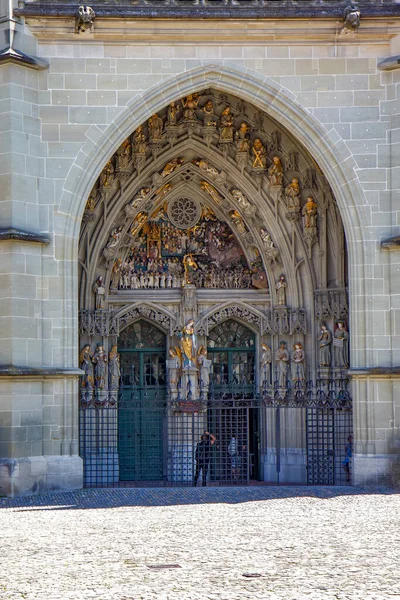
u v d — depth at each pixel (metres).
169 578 16.42
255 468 35.84
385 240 30.55
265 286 35.94
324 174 31.48
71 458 29.50
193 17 30.38
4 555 18.58
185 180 35.97
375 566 17.33
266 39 31.00
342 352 34.41
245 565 17.47
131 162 34.28
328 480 32.34
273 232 35.25
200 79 30.86
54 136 30.17
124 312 35.28
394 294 30.44
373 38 31.09
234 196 35.47
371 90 31.06
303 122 31.03
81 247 34.28
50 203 29.97
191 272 35.94
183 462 33.03
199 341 35.91
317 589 15.55
